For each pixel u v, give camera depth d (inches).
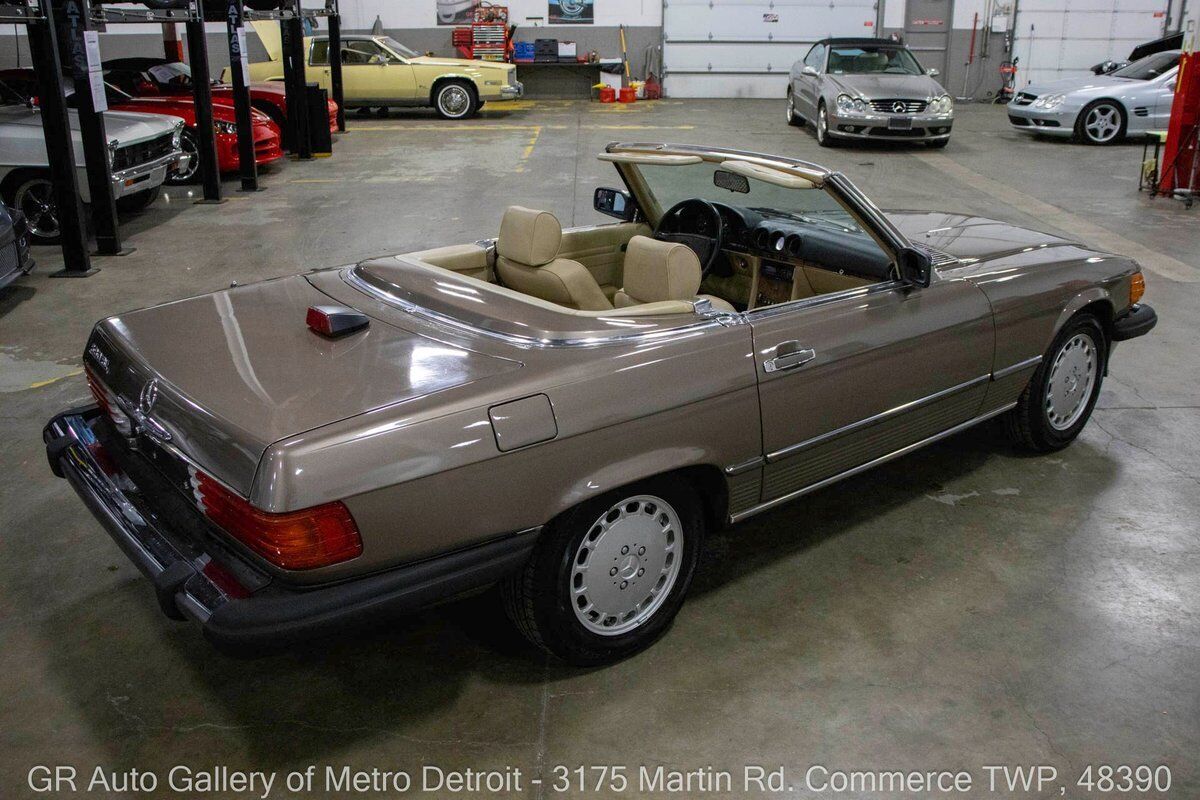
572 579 98.5
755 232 136.3
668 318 105.0
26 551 129.6
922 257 117.9
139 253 296.0
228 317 109.0
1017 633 111.9
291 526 79.4
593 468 94.7
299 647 81.5
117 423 102.7
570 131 568.4
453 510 87.0
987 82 766.5
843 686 102.9
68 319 231.5
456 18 748.6
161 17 341.1
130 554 93.1
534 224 115.3
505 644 110.8
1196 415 174.6
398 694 102.1
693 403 100.7
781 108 713.0
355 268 124.5
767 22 764.0
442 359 95.0
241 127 390.9
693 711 99.2
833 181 112.6
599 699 101.1
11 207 305.3
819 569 125.8
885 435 126.6
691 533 109.2
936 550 130.2
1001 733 95.9
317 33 737.0
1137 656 107.7
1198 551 129.4
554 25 766.5
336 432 82.0
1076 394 157.9
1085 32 751.7
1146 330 161.6
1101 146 514.0
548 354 96.0
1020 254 146.9
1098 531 134.7
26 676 104.9
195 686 103.5
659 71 781.9
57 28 269.9
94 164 285.1
